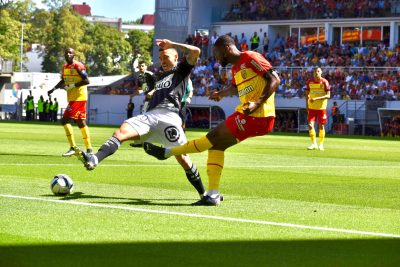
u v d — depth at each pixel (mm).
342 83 55781
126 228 8633
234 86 11547
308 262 7125
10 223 8742
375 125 52219
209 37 69625
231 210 10414
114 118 64312
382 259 7305
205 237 8219
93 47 136875
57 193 11398
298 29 67250
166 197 11719
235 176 16047
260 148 27875
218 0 70688
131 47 142625
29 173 15125
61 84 20172
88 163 10836
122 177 14867
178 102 11547
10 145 25000
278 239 8219
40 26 124938
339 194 12930
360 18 63812
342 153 26109
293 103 55312
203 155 22938
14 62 107938
